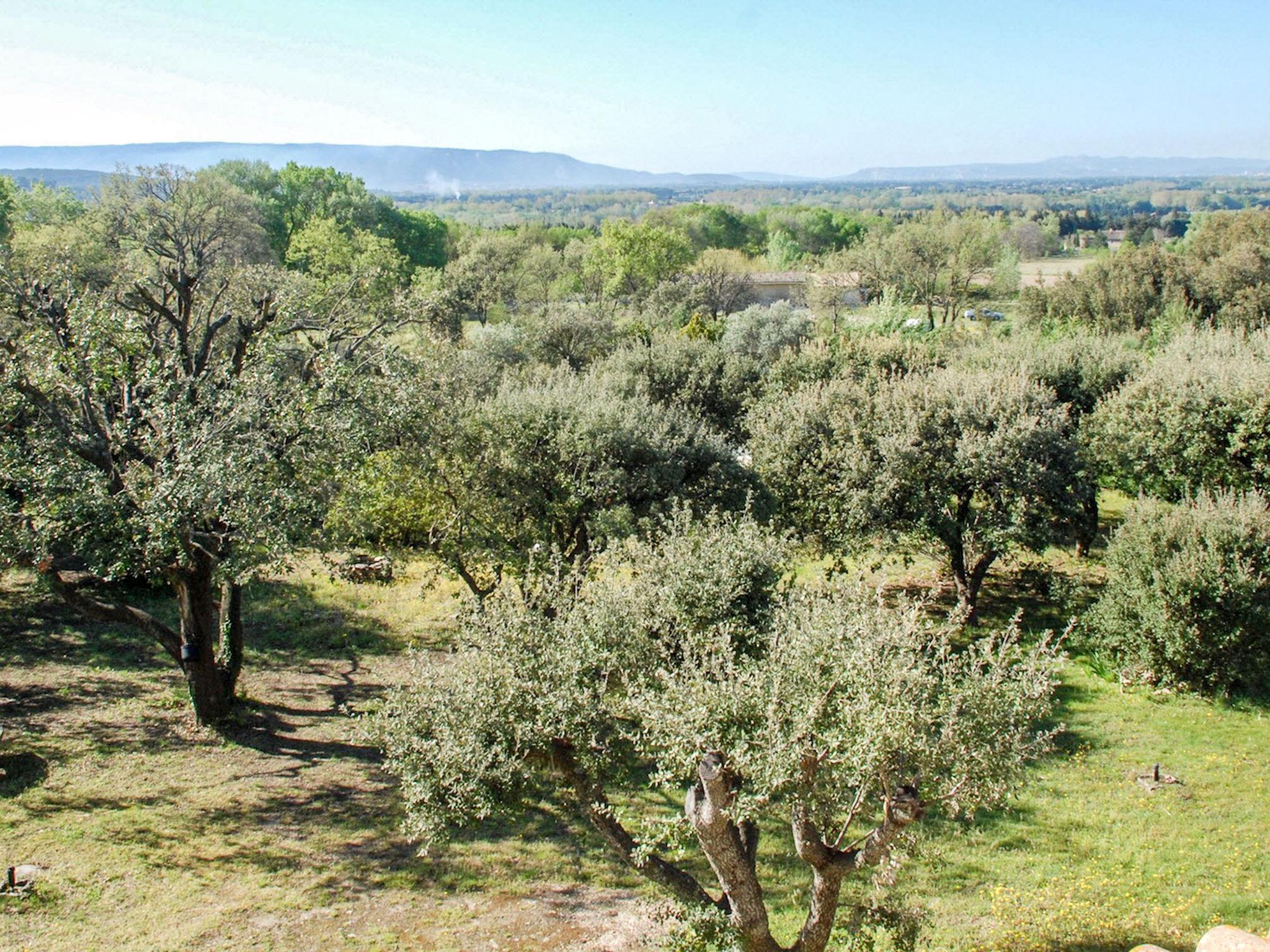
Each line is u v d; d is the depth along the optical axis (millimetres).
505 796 11461
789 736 9320
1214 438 24172
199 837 14344
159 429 16109
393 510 20734
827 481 22969
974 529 22375
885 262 75875
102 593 24562
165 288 20219
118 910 12336
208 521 15891
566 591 14078
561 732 11016
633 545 14703
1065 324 53594
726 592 12883
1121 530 21469
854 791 10516
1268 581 19156
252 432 15570
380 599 25953
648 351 35625
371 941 11961
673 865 13727
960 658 10000
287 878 13375
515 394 21672
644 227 88625
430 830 11430
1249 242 54281
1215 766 16828
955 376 24922
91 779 15836
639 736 11195
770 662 10430
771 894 13188
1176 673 20000
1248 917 12328
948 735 9023
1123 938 11859
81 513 14891
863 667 9078
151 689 19719
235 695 19328
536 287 86188
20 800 14930
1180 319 47969
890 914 10312
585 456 20391
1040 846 14320
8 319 17609
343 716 19016
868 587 11547
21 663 20484
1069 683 20922
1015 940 11852
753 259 115562
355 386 17266
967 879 13461
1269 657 19562
